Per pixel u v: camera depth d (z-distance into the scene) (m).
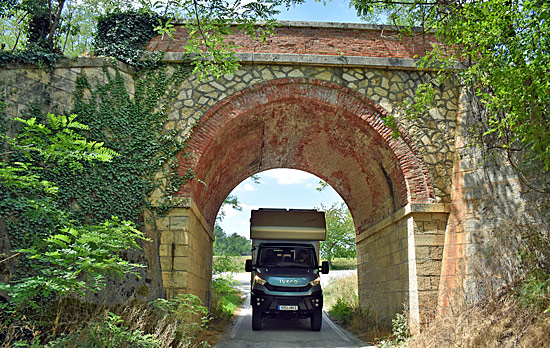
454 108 10.62
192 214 10.14
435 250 9.77
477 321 7.48
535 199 8.48
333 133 11.95
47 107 8.82
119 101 9.84
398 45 10.99
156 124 10.03
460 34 8.40
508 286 7.99
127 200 9.35
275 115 11.22
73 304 7.52
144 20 10.64
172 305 8.54
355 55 10.84
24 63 8.70
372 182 12.55
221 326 12.52
